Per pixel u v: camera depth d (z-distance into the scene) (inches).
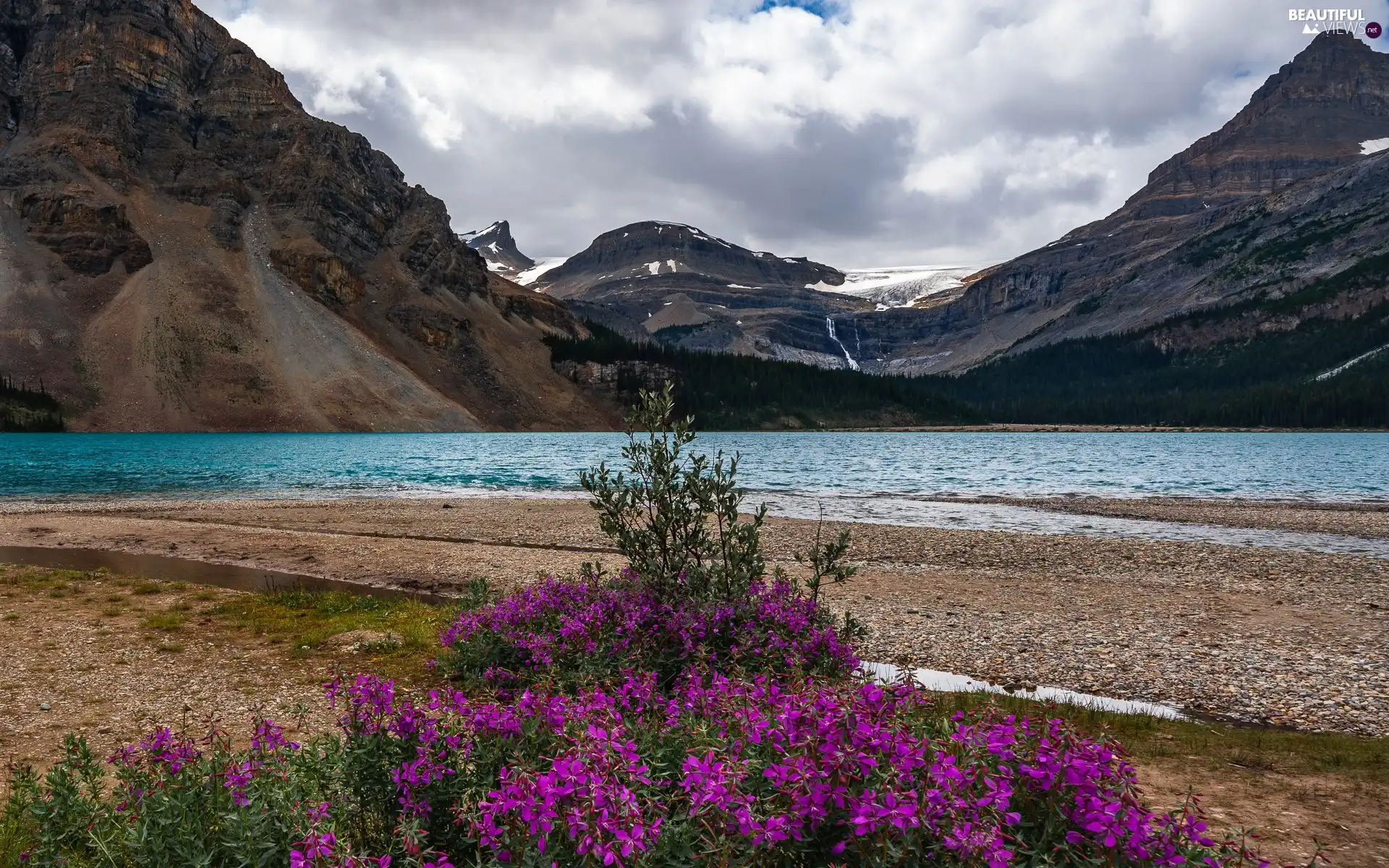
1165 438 7460.6
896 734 161.0
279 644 551.2
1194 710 452.4
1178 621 658.8
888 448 5221.5
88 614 641.6
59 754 341.4
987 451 4778.5
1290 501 1786.4
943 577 858.8
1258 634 616.1
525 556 1003.3
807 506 1701.5
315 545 1095.6
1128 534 1245.7
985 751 162.1
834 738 161.2
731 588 406.3
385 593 784.3
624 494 432.5
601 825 135.6
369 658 508.7
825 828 158.9
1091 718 406.9
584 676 343.3
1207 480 2465.6
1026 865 148.7
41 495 1860.2
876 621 655.8
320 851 145.7
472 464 3331.7
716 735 193.5
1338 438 6815.9
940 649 576.4
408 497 1881.2
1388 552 1055.0
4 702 424.8
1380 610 703.7
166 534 1190.3
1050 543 1112.8
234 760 196.9
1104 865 140.3
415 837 163.3
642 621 385.1
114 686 456.1
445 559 981.2
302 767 211.0
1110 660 547.8
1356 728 422.0
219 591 743.1
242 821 172.4
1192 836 146.2
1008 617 672.4
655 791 171.9
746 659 356.2
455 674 451.8
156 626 598.2
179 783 192.5
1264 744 368.2
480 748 199.5
